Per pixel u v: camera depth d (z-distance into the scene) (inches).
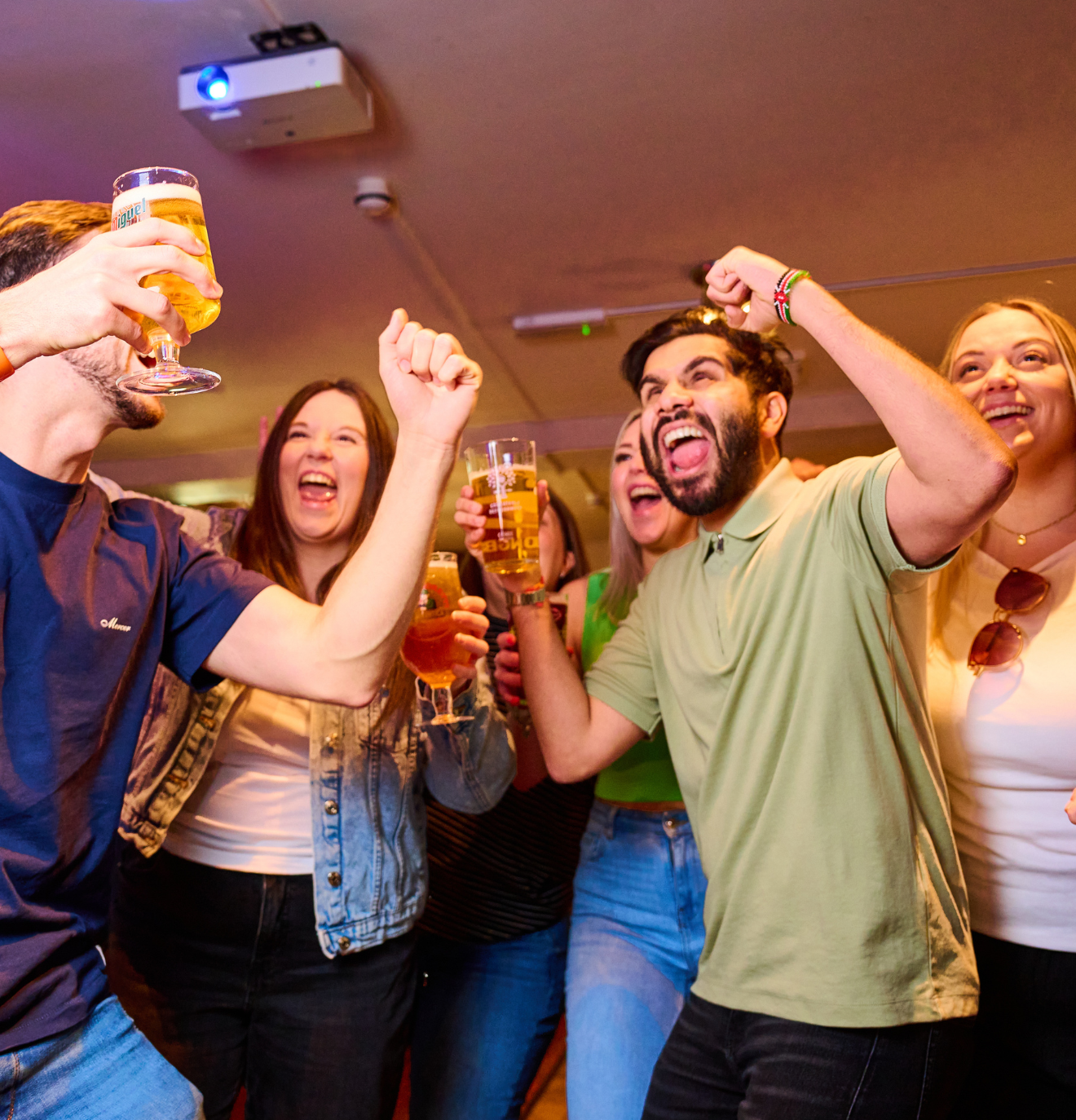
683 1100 56.5
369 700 48.6
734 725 57.2
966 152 136.7
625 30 111.6
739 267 56.9
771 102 125.1
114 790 44.6
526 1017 75.0
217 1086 61.8
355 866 63.8
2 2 106.5
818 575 55.4
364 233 155.8
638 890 70.9
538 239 158.7
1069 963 58.4
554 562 94.0
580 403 234.8
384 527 46.4
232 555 74.5
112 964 64.0
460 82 120.4
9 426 41.3
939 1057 51.6
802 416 230.1
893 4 108.3
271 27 111.0
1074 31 112.7
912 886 52.1
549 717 67.6
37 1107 38.9
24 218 43.5
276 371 208.5
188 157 135.1
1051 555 63.1
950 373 69.7
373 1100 62.0
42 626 41.3
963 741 62.2
